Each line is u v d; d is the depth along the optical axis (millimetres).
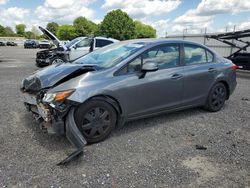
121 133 4207
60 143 3781
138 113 4199
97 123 3775
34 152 3504
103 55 4492
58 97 3436
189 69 4773
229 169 3174
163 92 4402
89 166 3184
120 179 2922
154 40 4617
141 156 3459
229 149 3717
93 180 2895
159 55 4410
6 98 6266
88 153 3512
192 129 4461
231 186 2830
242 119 5043
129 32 59906
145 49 4242
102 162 3281
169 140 3986
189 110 5512
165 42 4555
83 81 3662
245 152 3631
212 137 4141
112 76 3893
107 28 59094
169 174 3037
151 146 3766
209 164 3285
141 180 2908
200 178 2967
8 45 56219
